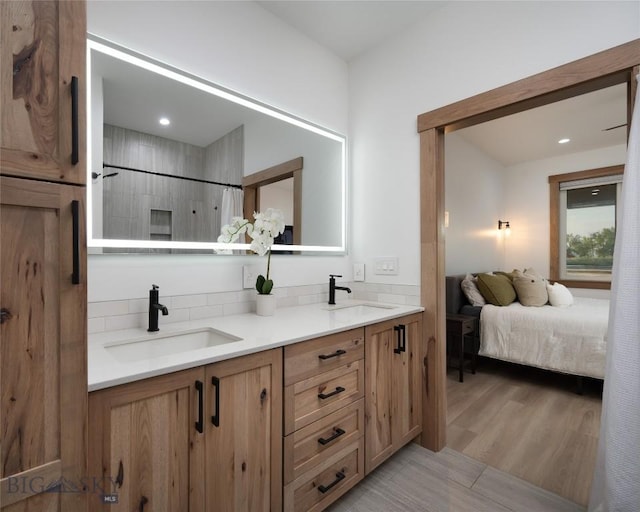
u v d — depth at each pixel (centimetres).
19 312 68
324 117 229
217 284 170
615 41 143
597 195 458
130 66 145
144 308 145
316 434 135
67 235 73
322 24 209
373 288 228
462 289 372
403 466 181
